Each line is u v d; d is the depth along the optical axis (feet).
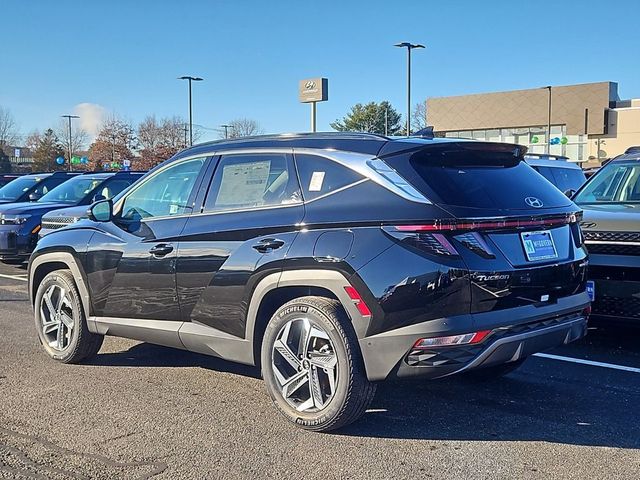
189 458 13.46
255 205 15.85
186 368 19.76
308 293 14.80
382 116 277.44
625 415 15.81
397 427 15.08
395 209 13.55
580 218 16.11
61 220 31.65
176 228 17.12
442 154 14.55
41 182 48.88
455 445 14.07
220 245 15.97
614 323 19.74
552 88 196.44
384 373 13.57
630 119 188.44
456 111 214.48
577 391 17.56
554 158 41.83
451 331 13.03
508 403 16.71
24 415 15.81
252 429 14.97
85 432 14.79
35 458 13.42
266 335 15.17
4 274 39.37
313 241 14.26
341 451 13.75
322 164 15.11
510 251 13.85
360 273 13.50
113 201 19.33
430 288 13.00
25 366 19.89
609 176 24.89
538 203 14.85
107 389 17.79
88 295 19.20
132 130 256.52
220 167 17.01
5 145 301.63
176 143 244.01
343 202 14.33
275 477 12.62
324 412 14.30
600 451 13.74
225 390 17.72
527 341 13.97
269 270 14.83
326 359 14.28
